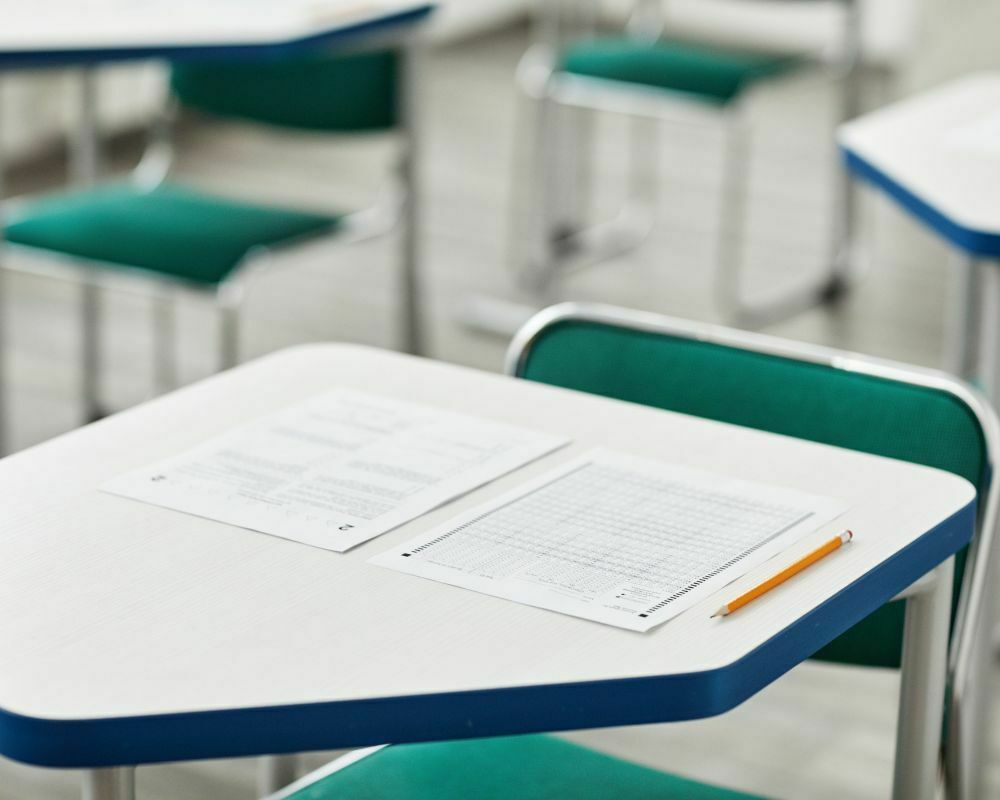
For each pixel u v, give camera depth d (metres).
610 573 1.58
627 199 6.66
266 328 5.39
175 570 1.59
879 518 1.71
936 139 3.31
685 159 7.15
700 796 1.86
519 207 6.61
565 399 2.04
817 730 3.35
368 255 6.07
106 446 1.88
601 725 1.41
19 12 4.13
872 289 5.79
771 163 7.09
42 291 5.64
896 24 8.36
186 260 3.96
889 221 6.07
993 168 3.12
